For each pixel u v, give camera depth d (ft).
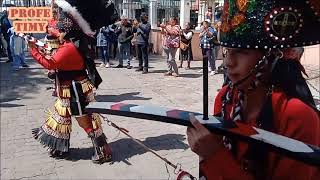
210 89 22.17
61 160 12.35
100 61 33.73
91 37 11.39
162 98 20.80
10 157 12.61
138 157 12.55
